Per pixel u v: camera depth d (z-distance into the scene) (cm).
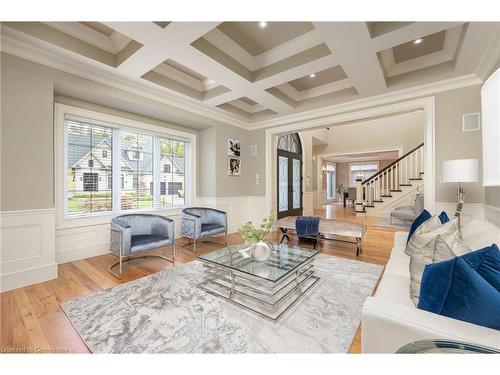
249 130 556
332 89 402
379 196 730
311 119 453
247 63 316
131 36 230
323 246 395
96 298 212
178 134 459
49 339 157
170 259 325
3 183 227
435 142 326
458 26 244
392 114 373
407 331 90
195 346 150
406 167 681
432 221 200
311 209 808
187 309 193
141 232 328
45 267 250
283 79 321
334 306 199
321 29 218
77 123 327
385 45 240
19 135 236
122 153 380
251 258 238
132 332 164
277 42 284
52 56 254
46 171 253
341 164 1347
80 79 283
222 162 491
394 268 187
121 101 333
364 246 392
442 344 80
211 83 390
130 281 250
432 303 96
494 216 260
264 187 533
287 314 187
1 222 225
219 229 402
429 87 327
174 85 364
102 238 343
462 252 140
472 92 302
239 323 174
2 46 226
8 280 228
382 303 104
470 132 303
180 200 470
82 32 257
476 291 85
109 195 361
